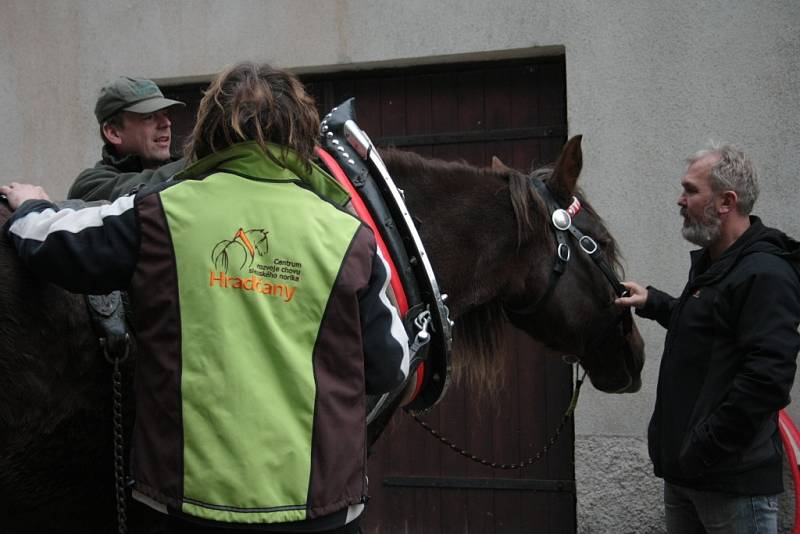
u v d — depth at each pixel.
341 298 1.67
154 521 2.04
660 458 3.03
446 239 2.52
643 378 4.38
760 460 2.80
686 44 4.36
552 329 2.77
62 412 1.84
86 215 1.68
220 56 4.95
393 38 4.71
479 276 2.57
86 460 1.92
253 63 1.78
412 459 4.84
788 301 2.72
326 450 1.63
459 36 4.62
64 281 1.67
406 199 2.51
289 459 1.60
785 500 4.13
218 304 1.62
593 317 2.81
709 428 2.70
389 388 1.80
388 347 1.75
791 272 2.78
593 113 4.46
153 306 1.63
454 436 4.79
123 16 5.06
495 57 4.70
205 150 1.78
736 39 4.30
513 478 4.71
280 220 1.68
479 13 4.60
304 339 1.65
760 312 2.71
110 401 1.92
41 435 1.83
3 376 1.75
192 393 1.59
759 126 4.28
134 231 1.66
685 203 3.04
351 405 1.68
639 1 4.41
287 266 1.65
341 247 1.69
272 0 4.87
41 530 1.97
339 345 1.67
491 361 2.74
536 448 4.68
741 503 2.82
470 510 4.77
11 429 1.78
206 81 5.07
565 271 2.72
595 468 4.43
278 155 1.74
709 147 3.04
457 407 4.78
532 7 4.54
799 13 4.23
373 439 2.39
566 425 4.66
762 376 2.63
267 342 1.62
